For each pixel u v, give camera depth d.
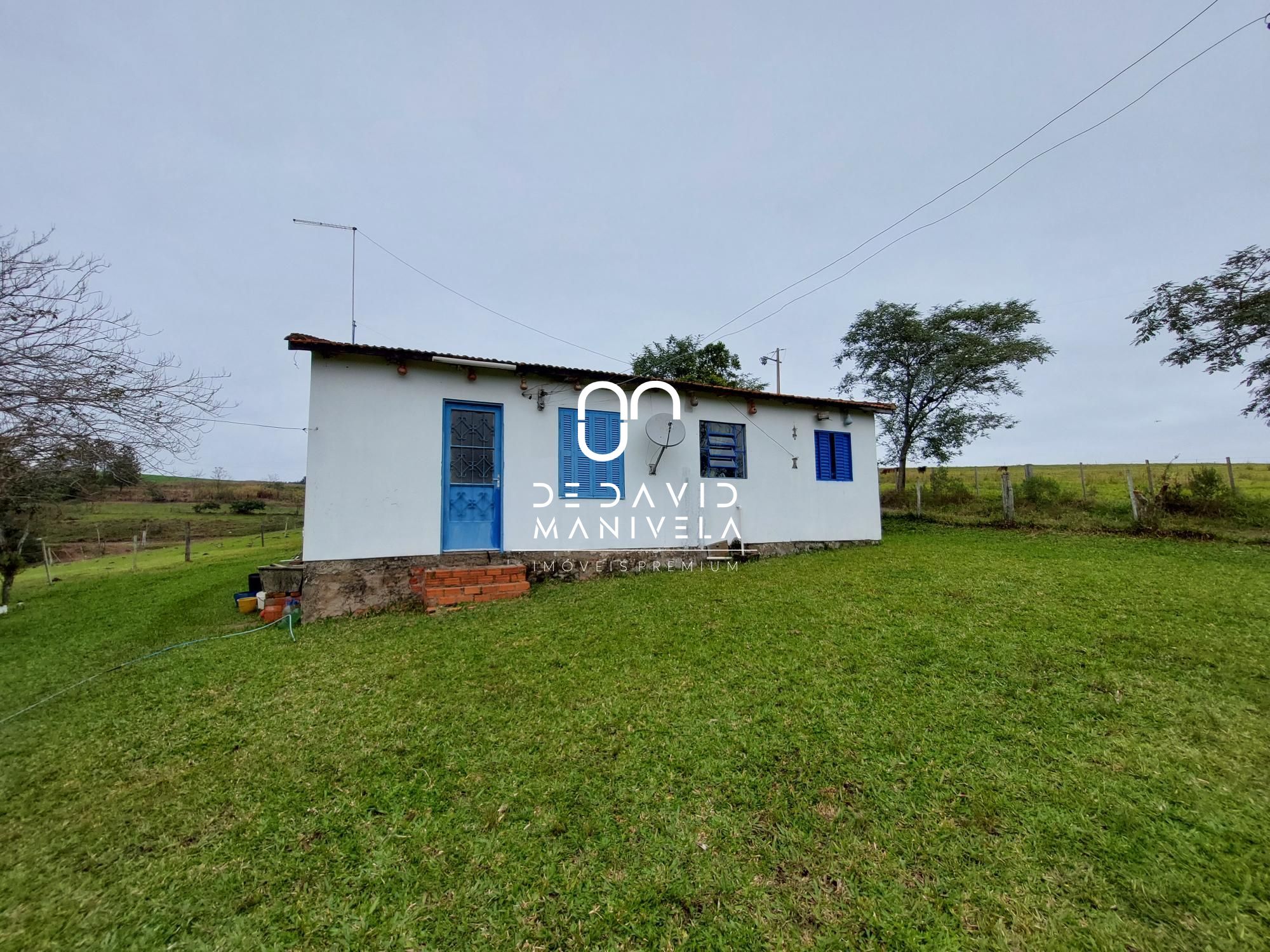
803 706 3.31
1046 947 1.66
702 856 2.11
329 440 6.45
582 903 1.91
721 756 2.81
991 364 14.79
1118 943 1.65
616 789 2.57
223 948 1.79
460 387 7.22
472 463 7.29
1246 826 2.12
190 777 2.84
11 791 2.78
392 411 6.78
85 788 2.78
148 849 2.29
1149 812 2.23
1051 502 12.79
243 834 2.36
